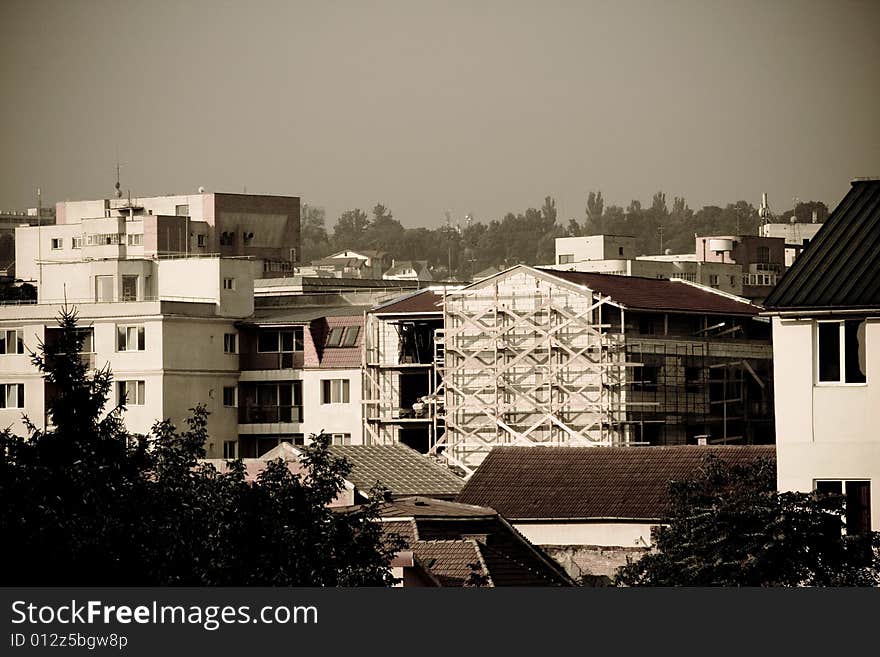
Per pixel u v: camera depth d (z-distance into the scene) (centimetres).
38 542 4584
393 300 13888
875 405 5700
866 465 5712
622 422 12125
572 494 8694
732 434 13025
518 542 7250
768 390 13262
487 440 12562
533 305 12588
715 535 5638
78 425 4881
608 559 8419
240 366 13912
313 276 17350
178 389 13488
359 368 13425
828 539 5512
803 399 5775
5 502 4631
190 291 14200
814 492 5588
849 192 6128
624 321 12331
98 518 4675
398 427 13200
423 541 6500
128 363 13525
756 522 5584
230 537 4919
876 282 5744
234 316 14038
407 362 13225
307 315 14012
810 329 5772
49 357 4978
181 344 13538
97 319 13625
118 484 4816
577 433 12194
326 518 5091
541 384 12425
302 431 13638
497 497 8738
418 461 9112
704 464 7456
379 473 8819
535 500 8688
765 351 13262
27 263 19912
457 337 12800
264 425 13775
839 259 5866
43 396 13725
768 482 6544
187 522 4859
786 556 5484
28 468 4725
